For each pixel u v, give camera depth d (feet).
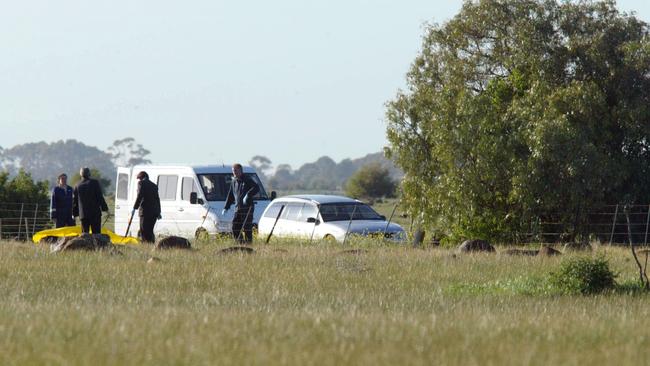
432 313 145.28
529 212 463.42
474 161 475.31
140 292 177.27
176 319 124.67
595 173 453.99
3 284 187.52
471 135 472.85
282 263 247.09
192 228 422.00
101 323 119.75
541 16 495.82
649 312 159.22
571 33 496.23
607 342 115.65
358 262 249.34
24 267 220.64
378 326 121.49
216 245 337.52
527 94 482.28
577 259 209.56
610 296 189.06
